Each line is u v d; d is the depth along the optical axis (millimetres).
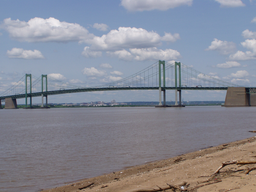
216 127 59125
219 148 28906
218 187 12727
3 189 17203
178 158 24297
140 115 125625
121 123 76938
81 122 85250
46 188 17266
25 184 18188
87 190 15680
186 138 40812
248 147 24641
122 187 14891
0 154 30016
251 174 14148
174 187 13711
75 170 21703
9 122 92500
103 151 30453
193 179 14773
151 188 13797
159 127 61125
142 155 27594
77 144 36562
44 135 49531
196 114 126062
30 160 26328
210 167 17281
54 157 27625
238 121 77438
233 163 17078
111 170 21375
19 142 40312
